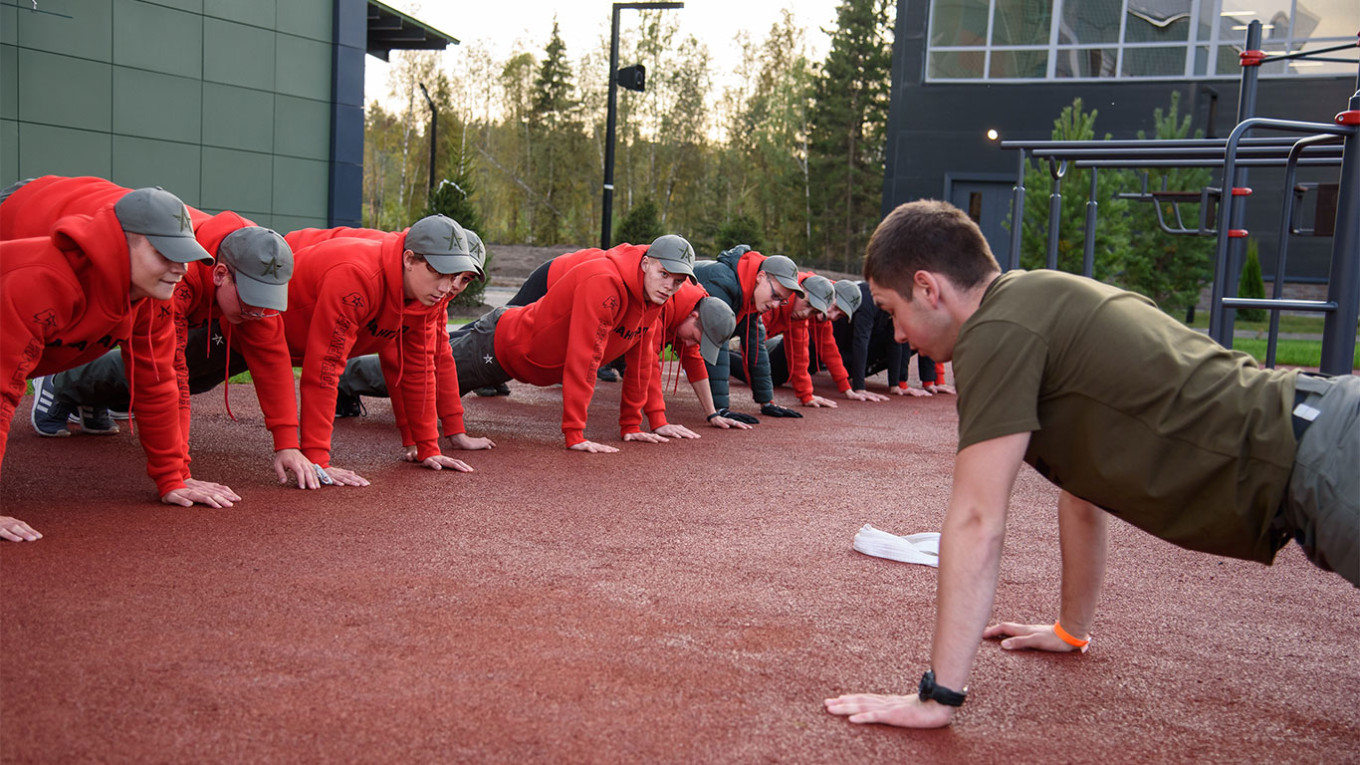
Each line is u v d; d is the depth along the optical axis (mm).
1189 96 22688
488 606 3111
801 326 8547
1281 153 8406
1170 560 4117
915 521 4680
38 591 2979
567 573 3523
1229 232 6398
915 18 24328
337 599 3086
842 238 53281
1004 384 2143
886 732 2359
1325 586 3820
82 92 13773
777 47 58625
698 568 3688
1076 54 23422
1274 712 2623
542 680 2551
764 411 8148
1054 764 2260
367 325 4836
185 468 4348
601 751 2180
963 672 2297
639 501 4762
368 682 2475
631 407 6555
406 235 4703
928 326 2346
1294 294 22766
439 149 58531
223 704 2305
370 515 4168
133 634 2699
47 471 4602
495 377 6773
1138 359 2154
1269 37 22062
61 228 3297
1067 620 2963
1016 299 2205
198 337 5160
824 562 3861
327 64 16531
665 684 2572
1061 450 2271
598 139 58375
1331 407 2102
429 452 5277
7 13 13000
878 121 53688
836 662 2801
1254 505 2158
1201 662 2967
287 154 16188
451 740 2189
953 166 24500
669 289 5996
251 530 3814
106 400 5348
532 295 7680
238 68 15438
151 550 3469
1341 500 2033
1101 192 16484
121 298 3424
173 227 3375
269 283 3982
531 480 5094
